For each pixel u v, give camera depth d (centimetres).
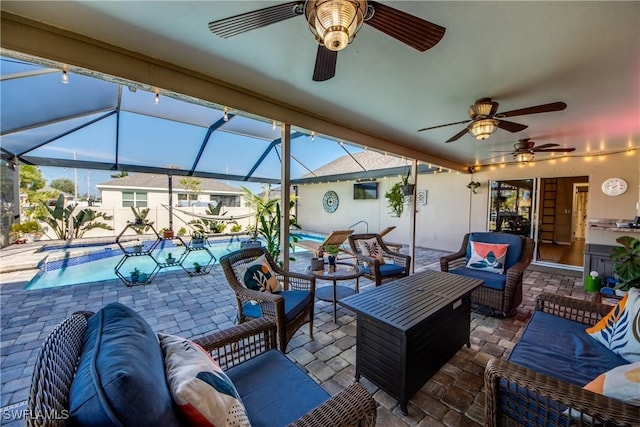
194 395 77
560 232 884
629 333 149
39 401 58
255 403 120
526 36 161
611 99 250
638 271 303
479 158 556
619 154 478
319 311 324
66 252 625
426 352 184
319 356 230
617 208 480
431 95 250
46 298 361
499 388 126
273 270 270
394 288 231
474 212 664
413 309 188
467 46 173
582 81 217
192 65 205
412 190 511
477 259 339
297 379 136
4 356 225
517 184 600
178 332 272
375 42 169
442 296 213
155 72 196
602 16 143
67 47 163
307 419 99
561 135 375
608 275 411
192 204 1147
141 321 103
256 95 253
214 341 144
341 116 312
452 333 215
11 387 188
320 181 952
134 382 63
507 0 133
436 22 150
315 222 1102
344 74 213
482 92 241
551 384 112
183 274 490
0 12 145
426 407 175
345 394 111
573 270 532
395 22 123
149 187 1107
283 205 301
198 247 564
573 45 169
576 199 891
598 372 141
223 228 920
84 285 421
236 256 254
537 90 235
